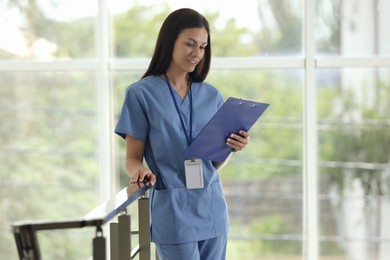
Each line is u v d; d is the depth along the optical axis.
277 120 5.38
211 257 2.93
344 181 5.37
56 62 5.40
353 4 5.19
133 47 5.48
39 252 1.72
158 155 2.83
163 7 5.45
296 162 5.40
